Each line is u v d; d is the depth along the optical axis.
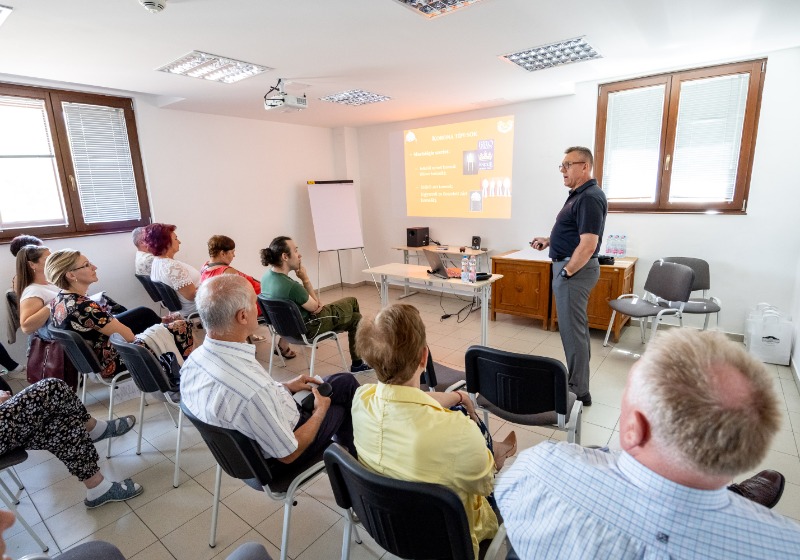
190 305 3.59
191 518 1.86
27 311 2.57
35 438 1.79
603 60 3.11
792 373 2.98
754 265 3.42
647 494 0.62
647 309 3.24
